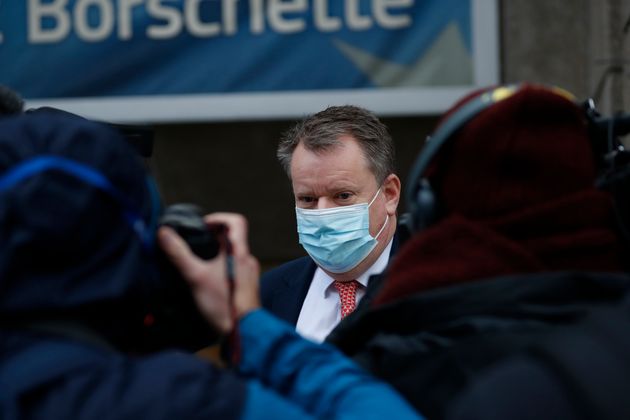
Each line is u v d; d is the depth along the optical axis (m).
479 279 1.32
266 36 5.37
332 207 2.75
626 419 1.12
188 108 5.41
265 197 5.76
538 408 1.13
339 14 5.33
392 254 2.82
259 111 5.39
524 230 1.33
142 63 5.42
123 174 1.20
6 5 5.44
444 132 1.37
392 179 2.84
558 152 1.34
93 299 1.13
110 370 1.12
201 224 1.33
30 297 1.11
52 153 1.17
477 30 5.26
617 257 1.40
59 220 1.12
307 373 1.26
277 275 2.91
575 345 1.17
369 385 1.23
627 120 1.60
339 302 2.79
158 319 1.34
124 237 1.18
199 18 5.40
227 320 1.31
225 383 1.14
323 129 2.77
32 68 5.44
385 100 5.32
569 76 5.30
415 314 1.31
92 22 5.43
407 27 5.29
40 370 1.09
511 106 1.34
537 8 5.33
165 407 1.08
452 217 1.36
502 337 1.22
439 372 1.23
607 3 4.81
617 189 1.45
